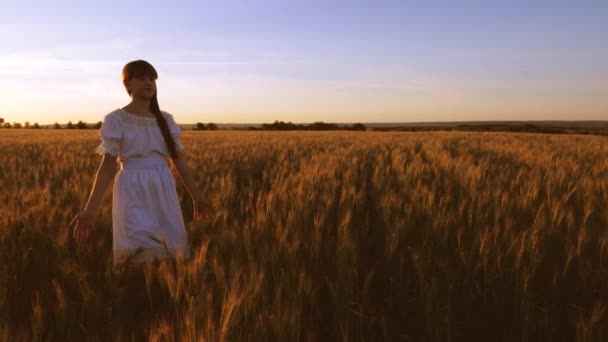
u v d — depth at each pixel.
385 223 4.06
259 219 3.64
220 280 2.57
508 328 2.59
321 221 3.69
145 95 2.93
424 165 7.66
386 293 2.98
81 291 2.70
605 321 2.40
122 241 2.94
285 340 2.07
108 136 2.84
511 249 3.10
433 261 3.05
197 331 2.00
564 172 6.30
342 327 2.29
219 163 8.48
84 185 5.49
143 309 2.72
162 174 3.03
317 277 2.93
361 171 7.58
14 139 18.84
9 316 2.42
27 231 3.59
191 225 3.92
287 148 12.79
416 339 2.49
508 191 5.11
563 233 3.56
